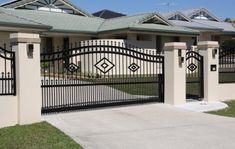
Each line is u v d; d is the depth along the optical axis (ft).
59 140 25.16
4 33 64.90
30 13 86.99
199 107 39.34
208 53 43.14
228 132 27.99
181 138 26.16
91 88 52.65
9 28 63.41
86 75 52.54
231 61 48.67
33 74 30.48
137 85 58.65
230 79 49.62
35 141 24.89
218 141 25.36
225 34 125.39
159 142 25.11
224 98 46.32
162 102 41.14
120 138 26.13
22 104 29.99
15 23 63.41
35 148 23.29
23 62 29.86
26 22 65.92
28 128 28.71
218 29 114.62
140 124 30.71
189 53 42.96
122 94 48.93
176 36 90.99
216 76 43.83
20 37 29.53
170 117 33.76
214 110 38.58
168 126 30.01
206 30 111.75
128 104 39.27
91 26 89.04
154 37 85.97
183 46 40.32
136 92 51.08
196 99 44.21
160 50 87.66
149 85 58.80
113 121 31.78
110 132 27.89
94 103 38.24
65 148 23.29
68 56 35.22
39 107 31.01
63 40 89.66
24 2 89.15
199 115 35.01
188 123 31.24
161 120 32.40
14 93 30.14
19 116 30.01
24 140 25.17
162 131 28.27
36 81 30.71
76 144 24.26
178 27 90.89
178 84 40.09
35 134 26.81
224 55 48.11
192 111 37.11
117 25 84.69
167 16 114.62
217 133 27.66
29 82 30.30
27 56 30.07
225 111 38.22
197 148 23.71
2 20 63.16
